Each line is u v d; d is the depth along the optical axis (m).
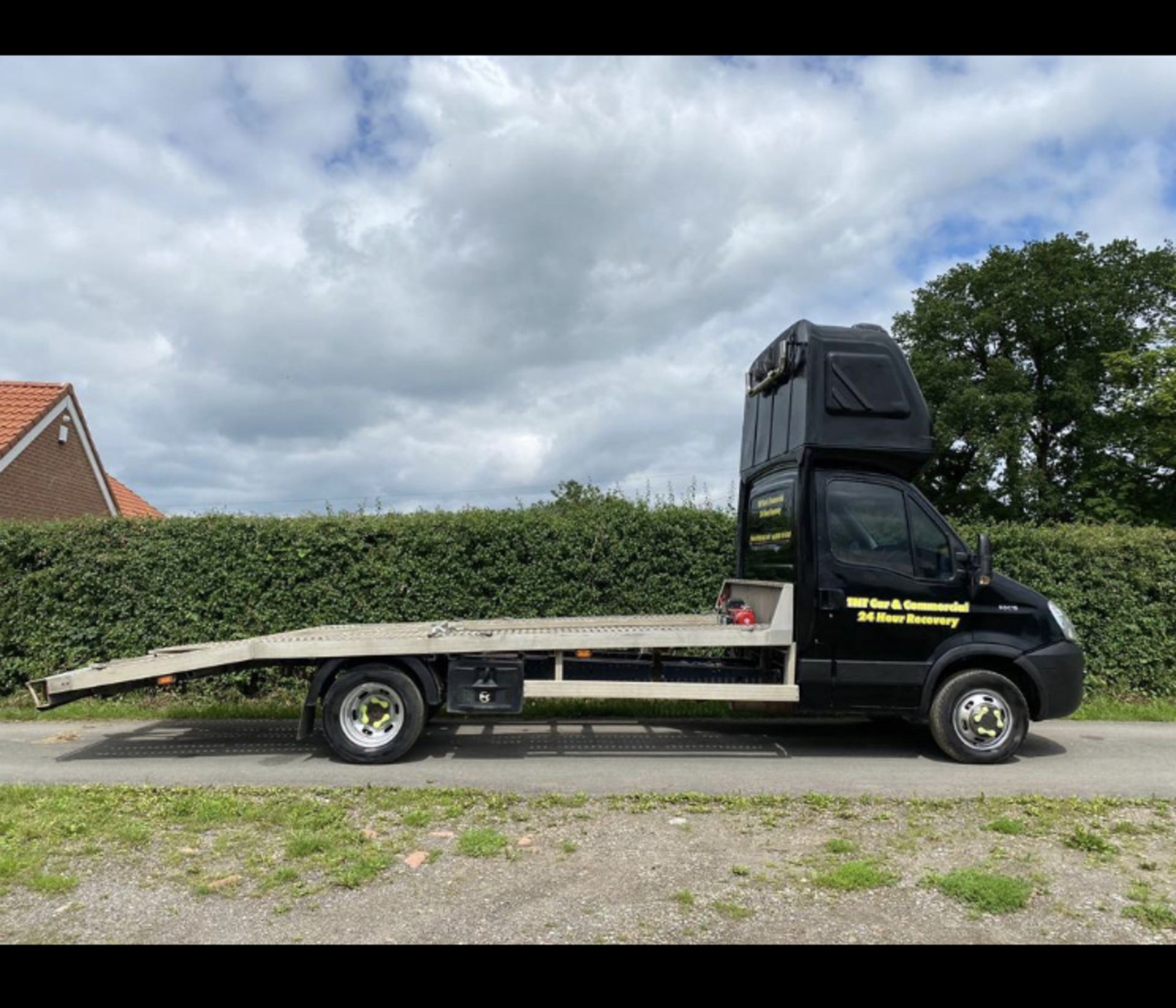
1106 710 9.81
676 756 7.32
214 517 10.16
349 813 5.50
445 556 10.09
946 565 7.25
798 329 7.53
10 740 8.05
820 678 7.17
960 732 7.13
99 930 3.77
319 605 10.00
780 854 4.77
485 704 7.02
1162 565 10.53
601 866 4.55
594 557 10.20
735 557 9.30
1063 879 4.43
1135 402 24.55
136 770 6.76
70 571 9.99
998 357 36.31
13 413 22.09
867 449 7.24
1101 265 36.06
